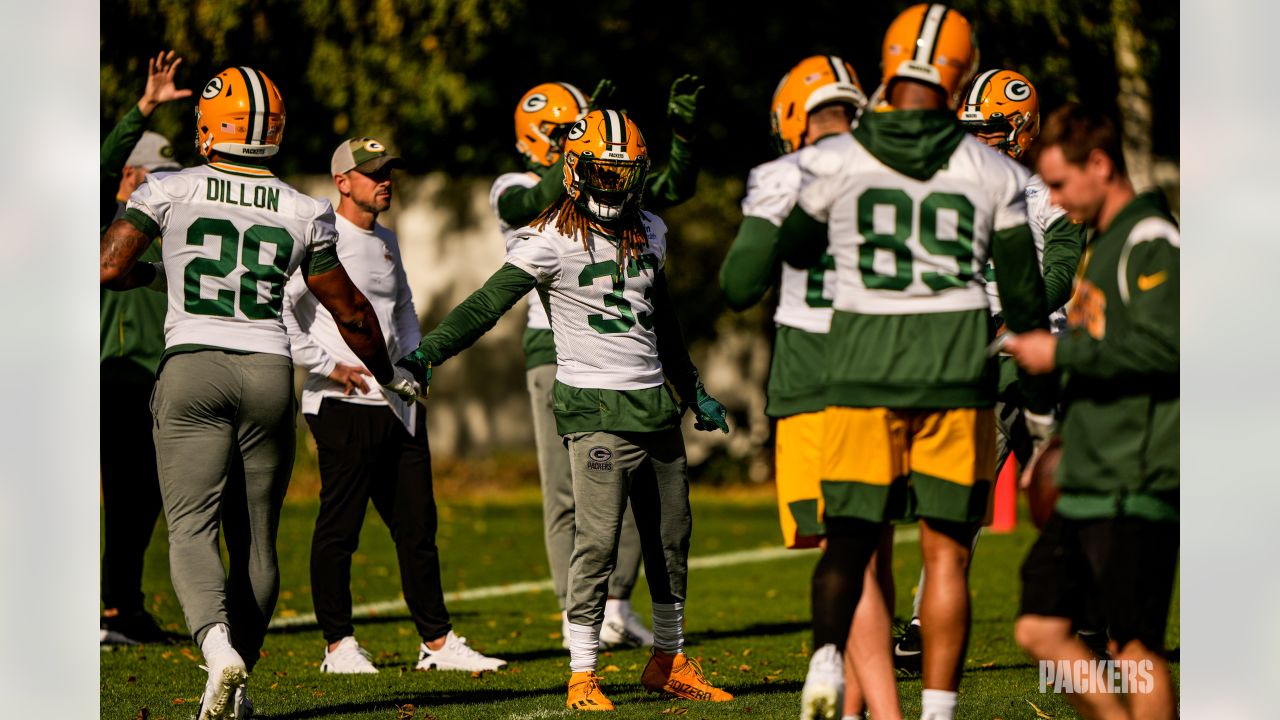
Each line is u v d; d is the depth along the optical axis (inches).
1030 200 869.2
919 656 914.1
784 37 2206.0
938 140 601.9
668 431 812.0
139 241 713.6
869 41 2132.1
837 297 620.1
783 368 712.4
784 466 714.8
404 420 982.4
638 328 804.6
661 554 828.0
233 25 1891.0
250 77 731.4
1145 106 2047.2
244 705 733.3
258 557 736.3
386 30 1985.7
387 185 975.6
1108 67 2017.7
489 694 868.6
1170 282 561.6
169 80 941.8
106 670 971.3
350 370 954.7
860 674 633.6
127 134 939.3
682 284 2728.8
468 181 2898.6
